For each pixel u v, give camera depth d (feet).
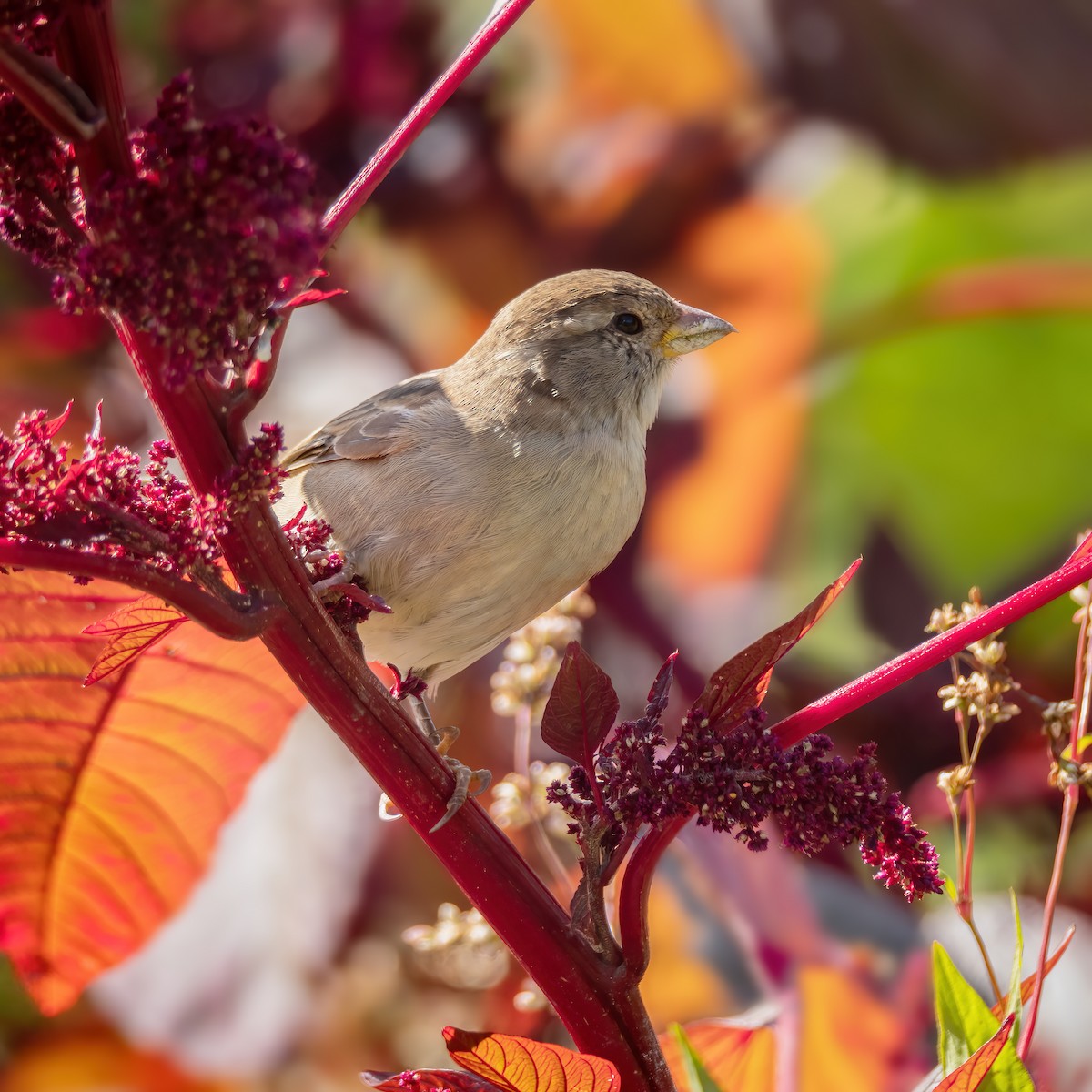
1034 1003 11.38
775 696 11.82
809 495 11.85
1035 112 11.86
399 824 11.74
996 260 11.85
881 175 11.89
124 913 11.53
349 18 11.90
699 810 11.29
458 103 11.92
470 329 11.88
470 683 11.81
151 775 11.50
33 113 9.16
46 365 11.84
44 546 10.06
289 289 9.62
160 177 8.86
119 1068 11.71
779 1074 11.49
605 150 11.91
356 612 11.44
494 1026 11.71
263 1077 11.70
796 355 11.87
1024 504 11.84
